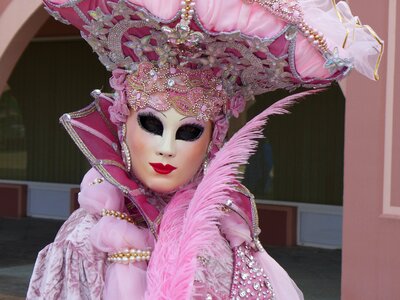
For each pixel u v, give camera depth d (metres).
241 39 1.50
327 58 1.54
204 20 1.45
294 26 1.48
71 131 1.66
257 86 1.74
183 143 1.64
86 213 1.68
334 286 7.50
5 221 12.38
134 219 1.70
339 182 10.03
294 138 10.31
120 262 1.57
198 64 1.63
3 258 8.95
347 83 4.98
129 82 1.64
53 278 1.61
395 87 4.85
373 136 4.90
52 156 12.66
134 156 1.65
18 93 12.85
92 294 1.55
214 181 1.58
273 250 9.77
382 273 4.87
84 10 1.54
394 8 4.84
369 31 1.65
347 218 4.98
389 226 4.84
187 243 1.55
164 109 1.61
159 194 1.73
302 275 8.07
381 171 4.89
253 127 1.60
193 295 1.62
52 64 12.51
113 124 1.74
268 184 10.52
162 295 1.52
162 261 1.56
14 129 12.98
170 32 1.48
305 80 1.60
